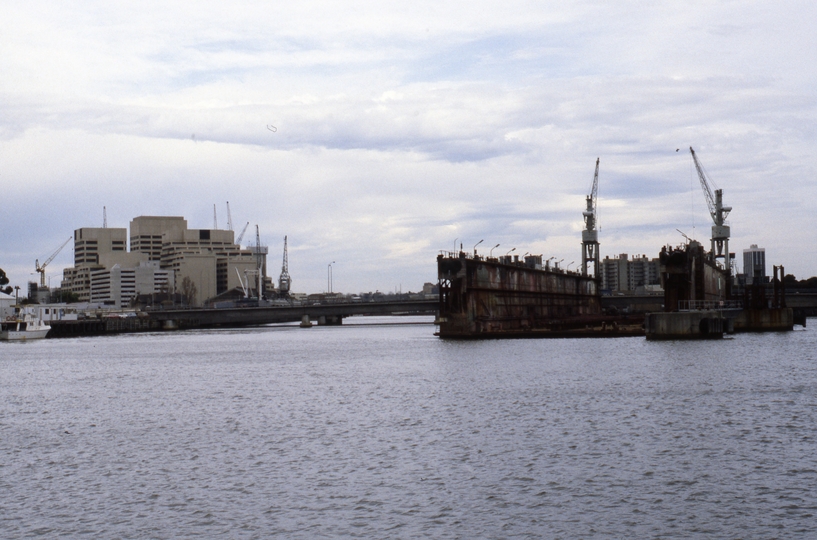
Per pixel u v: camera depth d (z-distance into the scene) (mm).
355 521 39750
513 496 42875
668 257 147250
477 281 162375
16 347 199500
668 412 65125
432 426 61625
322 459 51531
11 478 48688
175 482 46969
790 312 187875
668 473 46312
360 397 79500
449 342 159625
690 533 37375
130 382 101125
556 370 98875
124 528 39469
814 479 44656
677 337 144500
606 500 41906
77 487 46469
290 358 140125
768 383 82750
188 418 68875
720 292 194875
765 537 36750
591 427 59469
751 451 51031
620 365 103000
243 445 56500
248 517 40656
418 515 40312
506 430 59156
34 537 38500
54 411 75688
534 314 182250
